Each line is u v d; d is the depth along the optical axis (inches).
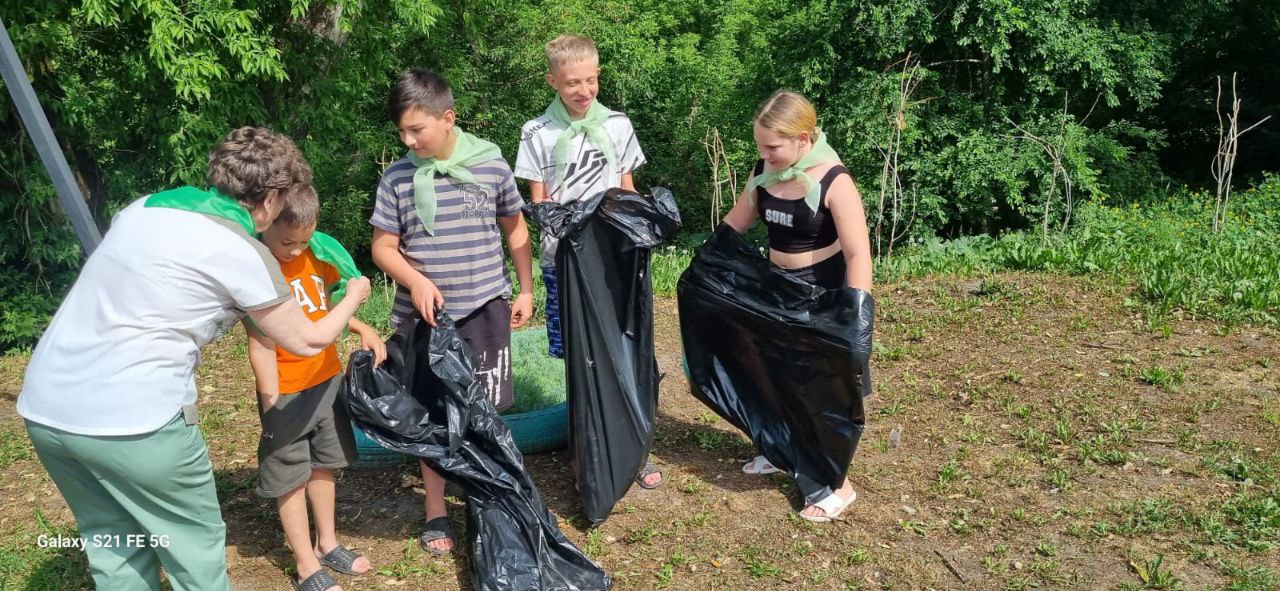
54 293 303.9
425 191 131.2
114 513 108.7
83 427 98.0
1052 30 496.1
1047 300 258.5
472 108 629.0
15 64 121.6
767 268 148.2
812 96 539.8
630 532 148.3
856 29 514.9
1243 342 221.9
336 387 131.2
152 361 99.0
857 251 138.8
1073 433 176.2
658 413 193.5
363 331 134.1
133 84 342.6
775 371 150.2
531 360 207.6
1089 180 504.4
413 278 132.4
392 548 145.9
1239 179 721.6
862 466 167.5
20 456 184.4
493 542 130.7
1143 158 614.2
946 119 521.0
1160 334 229.0
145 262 97.4
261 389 120.6
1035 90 517.7
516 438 172.7
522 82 650.2
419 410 131.4
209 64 315.0
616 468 146.9
